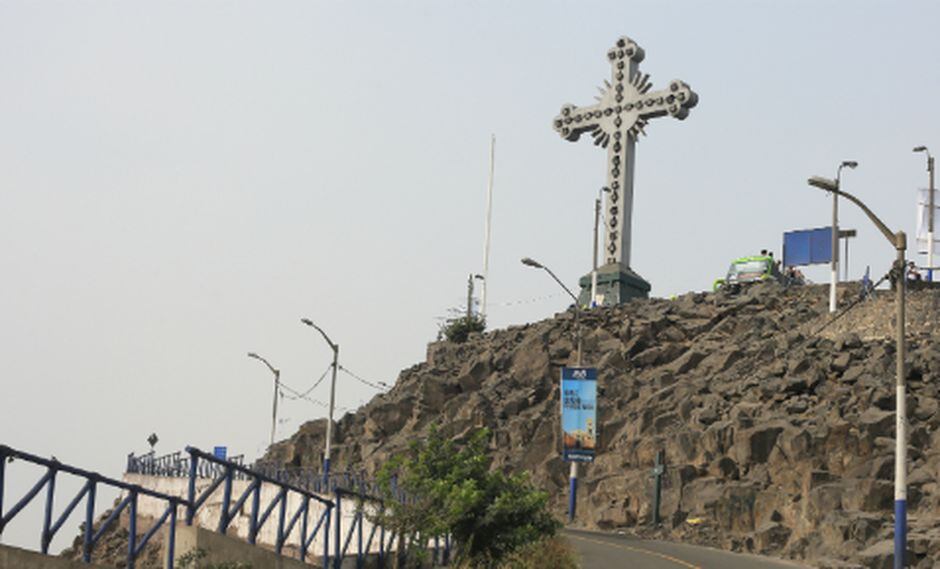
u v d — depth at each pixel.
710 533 48.19
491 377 71.44
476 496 31.30
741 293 76.75
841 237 77.19
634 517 51.69
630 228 83.75
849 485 45.16
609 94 85.06
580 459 52.88
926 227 73.69
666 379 64.44
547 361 70.31
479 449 33.53
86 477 16.72
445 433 66.44
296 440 74.06
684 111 82.50
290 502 52.50
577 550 40.41
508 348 75.62
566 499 56.38
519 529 32.34
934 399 51.47
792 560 42.03
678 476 51.59
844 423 49.03
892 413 49.31
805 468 48.50
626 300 81.19
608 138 84.62
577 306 56.16
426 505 31.19
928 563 36.75
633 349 70.69
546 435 60.75
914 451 47.25
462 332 84.94
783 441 49.91
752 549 45.31
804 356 58.25
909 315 63.78
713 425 53.47
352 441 72.69
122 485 17.53
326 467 61.62
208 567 19.56
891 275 31.88
